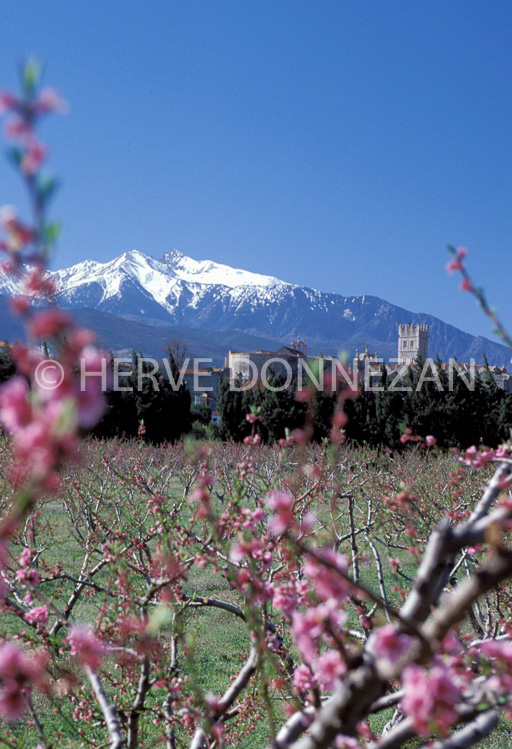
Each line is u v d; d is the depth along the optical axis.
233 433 41.44
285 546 2.63
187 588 12.03
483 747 6.84
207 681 8.20
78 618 8.34
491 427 34.81
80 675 4.71
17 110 0.83
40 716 6.59
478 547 4.04
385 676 1.30
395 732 1.54
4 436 9.85
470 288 2.21
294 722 2.12
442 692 1.19
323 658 1.53
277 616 6.17
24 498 0.91
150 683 3.40
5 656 1.39
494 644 1.54
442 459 17.16
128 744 3.44
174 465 19.55
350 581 1.47
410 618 1.47
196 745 3.00
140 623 3.22
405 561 12.08
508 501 1.43
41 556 10.97
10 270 0.82
